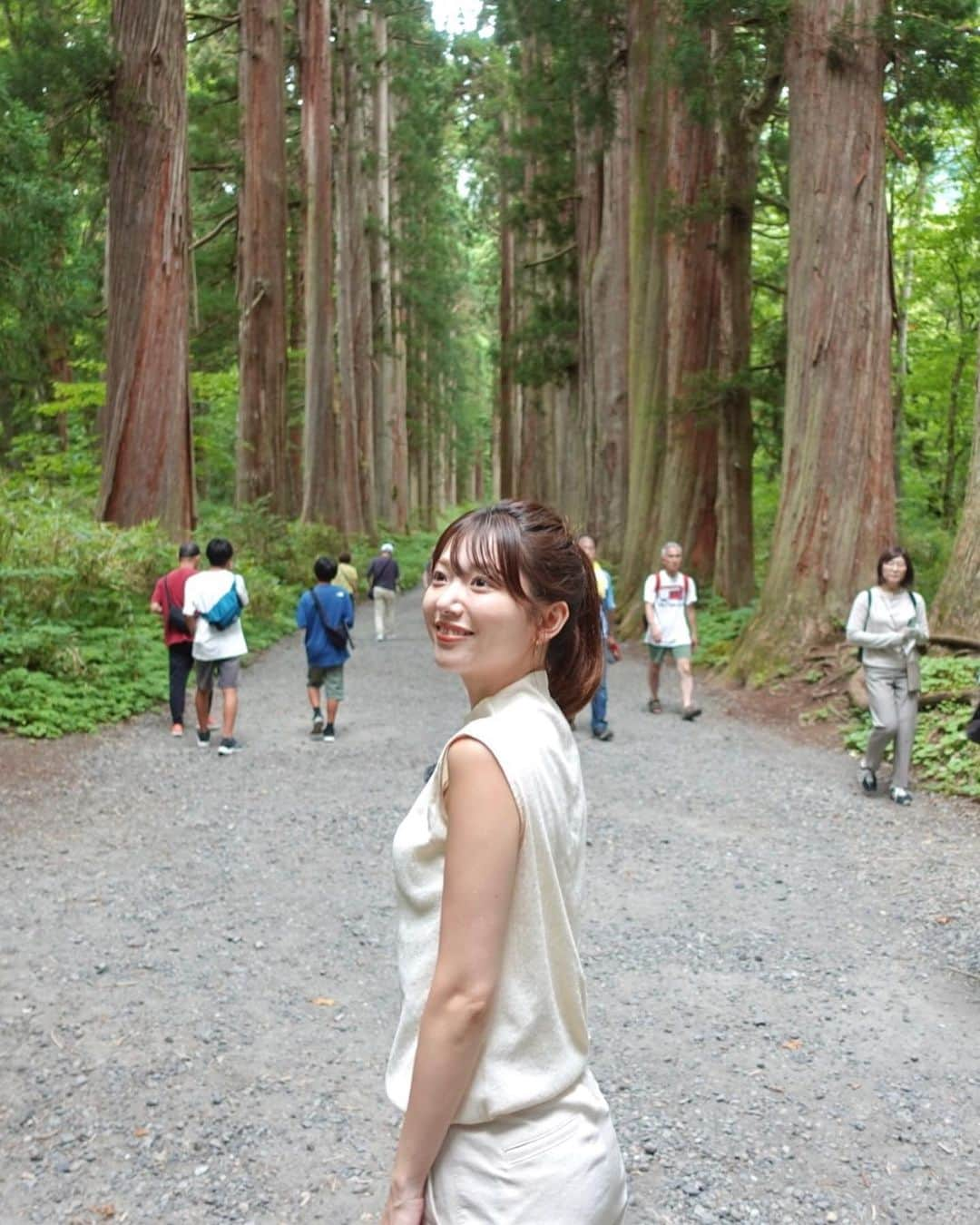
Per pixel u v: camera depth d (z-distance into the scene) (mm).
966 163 19453
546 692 1591
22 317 17484
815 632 12117
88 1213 2996
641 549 19000
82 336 26906
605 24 17688
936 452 27156
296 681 13789
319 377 29156
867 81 11969
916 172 22859
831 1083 3793
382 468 46875
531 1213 1405
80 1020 4180
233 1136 3387
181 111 15984
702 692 12578
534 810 1426
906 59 11805
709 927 5301
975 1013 4379
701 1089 3744
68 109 15688
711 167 17531
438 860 1488
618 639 17922
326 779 8430
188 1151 3305
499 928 1390
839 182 12086
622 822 7215
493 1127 1429
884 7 11781
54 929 5125
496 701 1557
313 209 28656
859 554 12281
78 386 21344
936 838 6863
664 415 18703
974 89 11742
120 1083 3707
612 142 21141
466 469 84562
